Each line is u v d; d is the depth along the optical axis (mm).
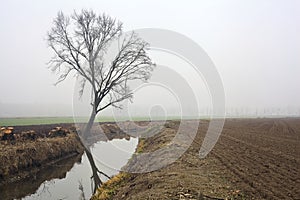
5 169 18531
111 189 15117
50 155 24328
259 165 15492
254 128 48406
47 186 18125
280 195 10133
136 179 14727
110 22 28656
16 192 16922
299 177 12828
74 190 17125
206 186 10945
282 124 62375
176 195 9727
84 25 28547
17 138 23891
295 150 21531
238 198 9625
